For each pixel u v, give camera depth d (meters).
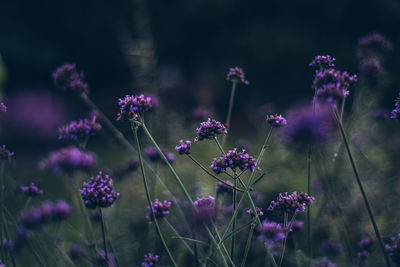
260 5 5.29
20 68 5.45
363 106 1.30
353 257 1.15
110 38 5.36
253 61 4.80
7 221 1.11
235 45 4.97
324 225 1.25
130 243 1.31
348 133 1.21
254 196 1.19
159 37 5.36
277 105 4.47
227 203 1.30
